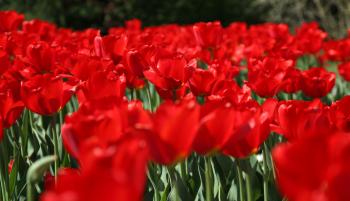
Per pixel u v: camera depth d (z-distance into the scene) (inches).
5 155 52.3
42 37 90.9
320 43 92.4
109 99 42.1
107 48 65.3
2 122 47.8
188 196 51.8
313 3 267.0
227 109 38.6
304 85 62.3
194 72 56.6
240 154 42.4
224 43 90.4
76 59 64.5
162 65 55.4
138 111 38.3
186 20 309.9
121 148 26.1
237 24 111.7
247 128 39.2
